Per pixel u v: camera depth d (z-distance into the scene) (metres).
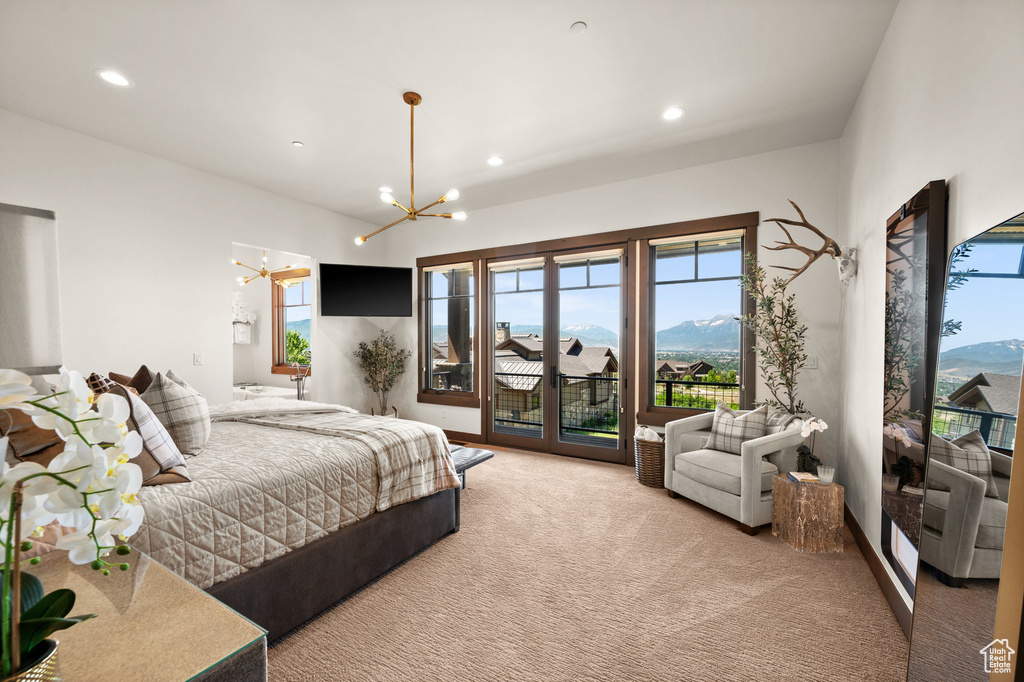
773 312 3.56
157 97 2.85
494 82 2.71
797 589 2.16
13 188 3.01
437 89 2.78
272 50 2.39
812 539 2.55
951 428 1.24
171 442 1.75
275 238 4.74
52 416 0.54
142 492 1.51
